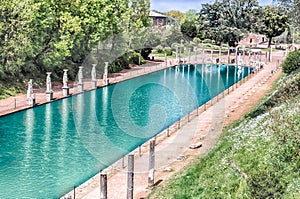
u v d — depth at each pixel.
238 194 12.99
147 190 16.62
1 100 34.47
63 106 33.94
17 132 26.17
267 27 100.31
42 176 19.23
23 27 38.66
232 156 16.14
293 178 12.39
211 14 92.31
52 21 42.06
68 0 45.50
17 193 17.44
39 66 43.75
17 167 20.27
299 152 13.29
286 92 25.66
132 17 53.34
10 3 38.28
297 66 42.81
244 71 62.34
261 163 14.02
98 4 47.72
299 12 35.47
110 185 17.33
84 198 16.39
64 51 43.34
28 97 32.84
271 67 61.22
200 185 15.23
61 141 24.39
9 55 38.16
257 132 17.34
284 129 15.37
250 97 35.44
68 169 20.09
